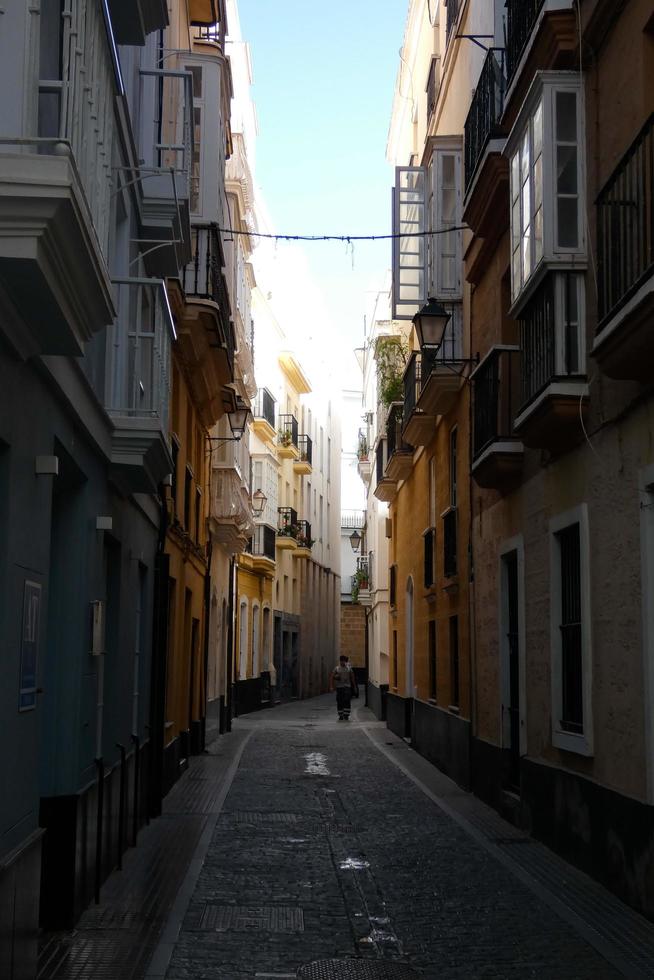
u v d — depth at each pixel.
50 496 6.50
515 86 10.92
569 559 10.52
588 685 9.45
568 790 10.03
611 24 8.92
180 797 14.49
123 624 10.44
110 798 9.23
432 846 10.94
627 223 8.03
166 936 7.36
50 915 7.47
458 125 17.69
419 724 21.03
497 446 12.17
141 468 9.31
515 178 10.93
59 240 4.84
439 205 16.88
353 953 7.09
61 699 7.79
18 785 5.74
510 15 11.84
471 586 15.43
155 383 10.06
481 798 14.30
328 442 53.97
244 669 34.00
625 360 7.80
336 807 13.67
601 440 9.19
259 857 10.26
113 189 9.27
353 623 63.84
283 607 41.31
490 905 8.41
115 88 6.50
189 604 18.52
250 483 33.97
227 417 22.84
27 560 5.89
